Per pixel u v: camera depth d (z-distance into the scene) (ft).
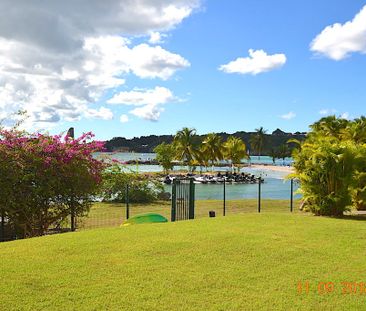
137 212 57.62
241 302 16.48
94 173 39.34
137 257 22.09
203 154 253.24
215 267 20.70
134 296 16.81
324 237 28.17
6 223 34.81
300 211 55.01
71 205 37.17
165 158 228.02
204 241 25.67
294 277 19.54
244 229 30.17
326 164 44.11
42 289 17.37
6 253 22.67
